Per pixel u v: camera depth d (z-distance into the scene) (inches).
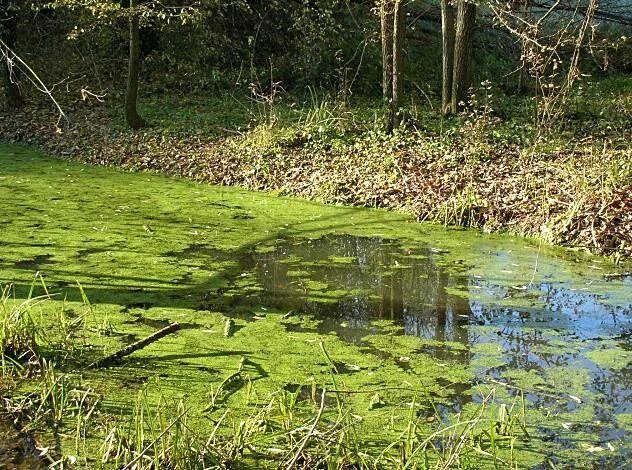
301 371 198.1
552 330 229.1
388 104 481.4
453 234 337.4
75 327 221.9
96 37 698.8
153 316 234.1
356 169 425.4
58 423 168.2
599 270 287.1
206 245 314.8
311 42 703.7
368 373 197.8
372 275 280.8
